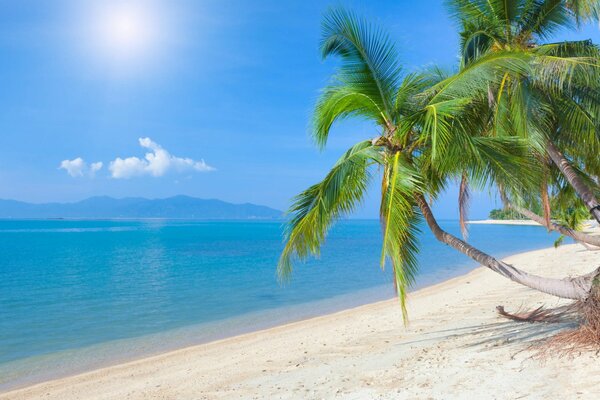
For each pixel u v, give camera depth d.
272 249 60.31
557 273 23.11
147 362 11.92
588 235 10.30
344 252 52.25
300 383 8.27
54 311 19.25
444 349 9.01
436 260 39.84
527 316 10.75
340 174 7.99
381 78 8.79
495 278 23.48
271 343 13.05
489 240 73.19
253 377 9.45
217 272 33.44
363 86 8.83
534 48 9.32
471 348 8.55
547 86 8.53
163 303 20.98
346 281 27.38
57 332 15.56
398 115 8.75
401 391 6.66
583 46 8.98
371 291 23.27
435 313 14.66
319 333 13.83
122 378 10.55
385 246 7.28
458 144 7.39
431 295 19.67
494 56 7.55
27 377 11.00
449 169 7.82
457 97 7.72
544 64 7.65
